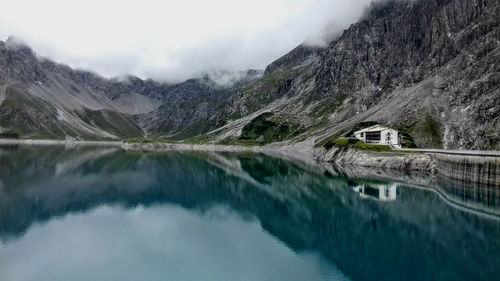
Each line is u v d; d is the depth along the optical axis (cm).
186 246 5988
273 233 6694
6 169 14288
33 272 4859
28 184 11162
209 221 7588
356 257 5328
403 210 7881
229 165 18588
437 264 4925
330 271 4888
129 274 4862
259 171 15950
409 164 13688
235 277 4784
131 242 6153
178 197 10225
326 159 18025
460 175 10744
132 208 8712
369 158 15238
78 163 17775
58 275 4784
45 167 15488
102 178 13250
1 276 4722
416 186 10475
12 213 7712
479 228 6494
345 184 11300
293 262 5231
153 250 5791
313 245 5947
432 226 6681
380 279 4528
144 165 18125
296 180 12825
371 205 8425
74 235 6431
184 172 15725
